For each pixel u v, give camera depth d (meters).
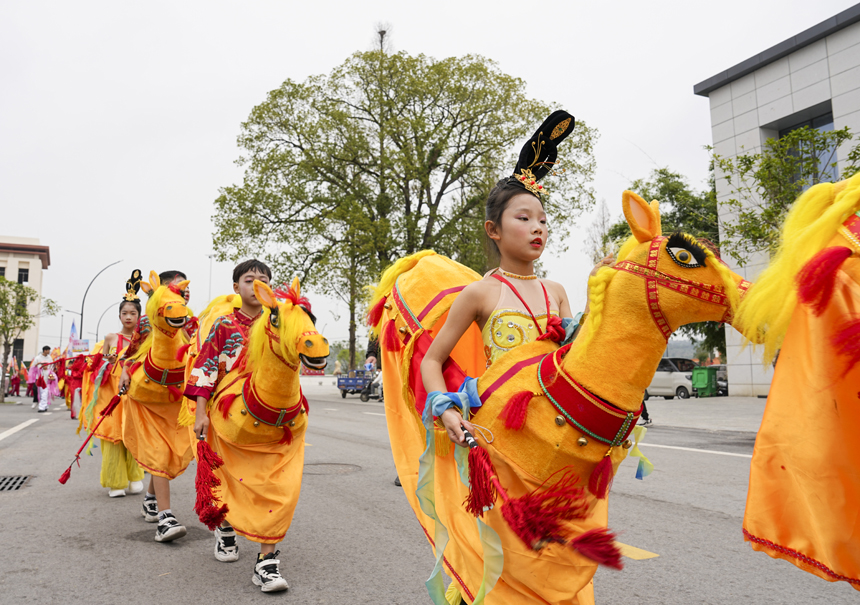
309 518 5.52
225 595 3.72
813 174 12.40
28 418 16.78
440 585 2.31
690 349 32.50
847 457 1.67
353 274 25.64
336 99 28.33
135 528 5.27
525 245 2.33
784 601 3.50
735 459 8.26
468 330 2.57
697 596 3.59
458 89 26.89
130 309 6.43
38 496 6.51
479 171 26.95
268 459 3.94
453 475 2.34
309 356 3.56
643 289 1.90
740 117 19.19
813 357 1.70
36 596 3.70
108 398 6.49
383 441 10.80
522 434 2.02
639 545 4.54
